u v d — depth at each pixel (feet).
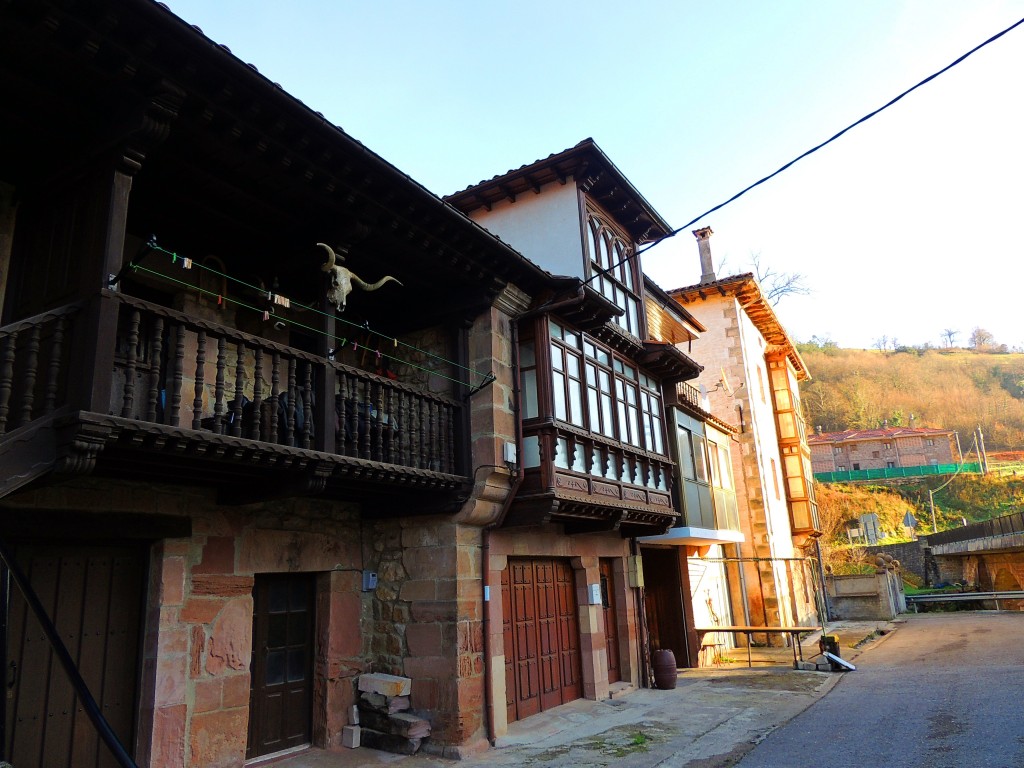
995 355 254.88
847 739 25.38
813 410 224.33
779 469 79.25
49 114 16.49
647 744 25.98
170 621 19.94
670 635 46.96
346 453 23.17
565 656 33.55
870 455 179.11
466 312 28.30
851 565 118.11
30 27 14.38
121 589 19.81
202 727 20.26
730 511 53.36
